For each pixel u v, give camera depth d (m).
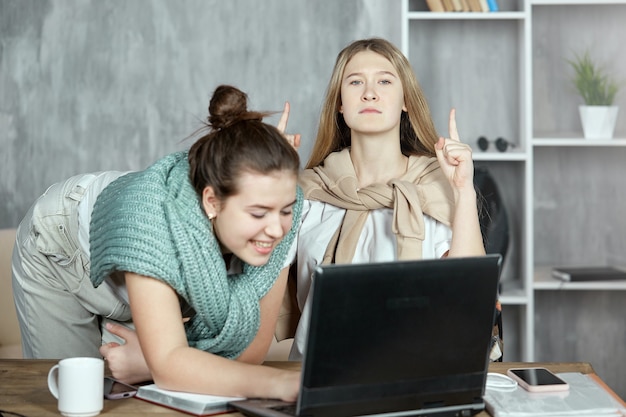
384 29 4.82
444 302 1.84
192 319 2.21
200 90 4.89
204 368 1.98
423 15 4.39
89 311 2.85
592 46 4.67
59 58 4.91
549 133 4.68
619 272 4.48
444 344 1.87
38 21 4.89
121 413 1.94
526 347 4.48
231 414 1.93
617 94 4.62
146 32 4.88
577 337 4.85
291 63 4.86
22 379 2.17
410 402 1.88
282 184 1.99
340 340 1.78
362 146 2.72
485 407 1.97
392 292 1.79
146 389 2.03
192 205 2.09
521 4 4.54
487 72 4.76
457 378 1.91
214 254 2.10
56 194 2.76
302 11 4.84
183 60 4.88
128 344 2.18
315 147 2.88
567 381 2.12
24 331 2.93
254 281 2.23
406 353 1.84
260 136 1.99
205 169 2.04
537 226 4.83
